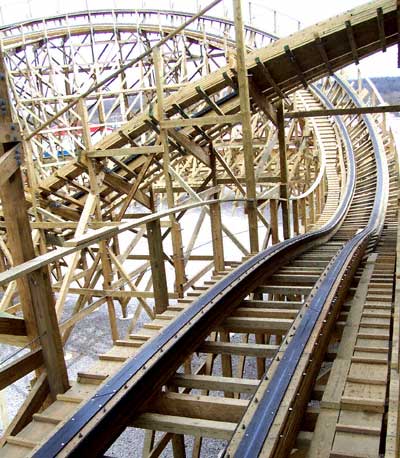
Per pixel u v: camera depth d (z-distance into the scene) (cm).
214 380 328
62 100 1927
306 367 294
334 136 1939
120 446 740
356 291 507
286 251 691
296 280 584
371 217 1110
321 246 899
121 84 1930
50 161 2217
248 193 806
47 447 229
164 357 324
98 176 958
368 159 1712
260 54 809
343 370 317
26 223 323
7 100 308
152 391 302
